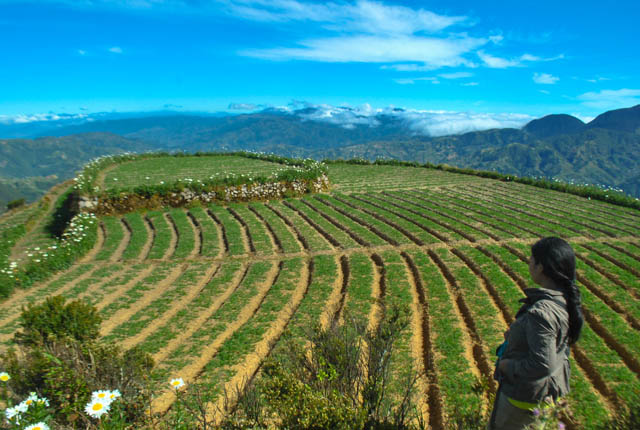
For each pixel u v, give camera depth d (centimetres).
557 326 300
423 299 1305
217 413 718
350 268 1575
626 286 1372
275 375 519
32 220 2316
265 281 1487
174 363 936
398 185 3584
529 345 305
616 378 853
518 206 2744
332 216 2436
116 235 2094
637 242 1898
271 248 1855
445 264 1611
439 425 730
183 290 1416
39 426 381
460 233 2042
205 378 860
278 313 1203
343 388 491
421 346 1028
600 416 730
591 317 1145
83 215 2139
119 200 2495
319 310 1205
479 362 938
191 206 2653
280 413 435
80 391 537
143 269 1642
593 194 3103
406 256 1738
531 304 328
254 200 2862
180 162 4225
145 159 4450
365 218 2372
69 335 743
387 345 547
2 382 609
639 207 2739
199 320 1188
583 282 1405
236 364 923
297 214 2500
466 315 1189
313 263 1652
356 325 603
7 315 1194
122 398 548
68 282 1512
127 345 1029
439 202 2856
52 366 602
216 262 1711
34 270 1503
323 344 553
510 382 333
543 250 324
